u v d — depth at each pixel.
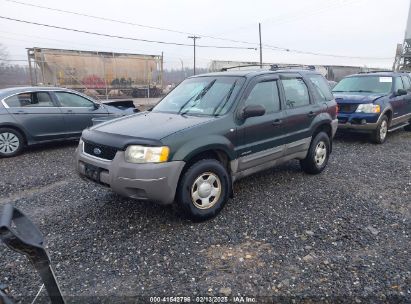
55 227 3.84
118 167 3.56
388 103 8.45
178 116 4.34
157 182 3.49
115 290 2.75
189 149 3.68
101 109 8.69
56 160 6.94
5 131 7.16
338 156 7.13
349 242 3.48
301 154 5.32
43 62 23.50
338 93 9.15
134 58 27.69
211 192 3.96
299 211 4.25
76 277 2.93
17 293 2.71
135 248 3.38
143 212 4.21
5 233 1.29
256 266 3.06
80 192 4.95
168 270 3.02
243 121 4.28
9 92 7.39
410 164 6.48
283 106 4.89
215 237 3.59
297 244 3.45
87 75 25.41
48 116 7.71
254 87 4.54
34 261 1.44
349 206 4.41
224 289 2.75
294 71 5.39
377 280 2.84
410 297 2.64
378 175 5.74
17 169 6.27
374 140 8.38
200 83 4.97
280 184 5.24
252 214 4.16
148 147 3.51
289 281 2.84
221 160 4.22
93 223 3.93
